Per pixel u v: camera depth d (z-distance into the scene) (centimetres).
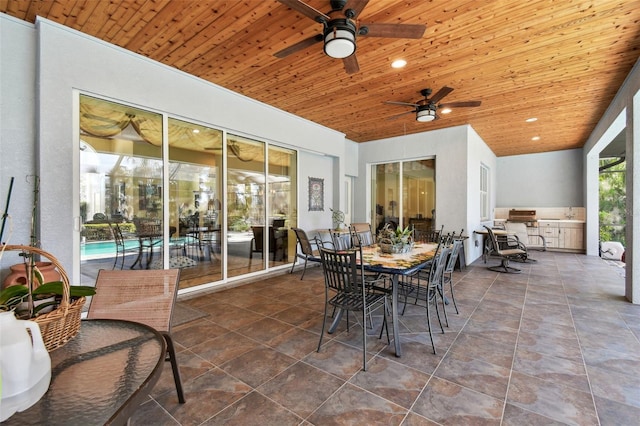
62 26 268
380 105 469
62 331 101
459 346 242
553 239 768
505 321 293
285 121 506
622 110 387
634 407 166
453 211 574
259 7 241
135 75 318
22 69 261
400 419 158
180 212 396
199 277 424
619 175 781
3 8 244
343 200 650
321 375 201
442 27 262
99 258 315
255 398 176
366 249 339
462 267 542
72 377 93
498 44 290
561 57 313
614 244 659
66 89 274
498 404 170
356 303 235
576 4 231
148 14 251
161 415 161
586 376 197
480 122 545
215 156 422
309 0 225
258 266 490
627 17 246
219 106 403
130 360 103
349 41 219
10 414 74
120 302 172
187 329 275
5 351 74
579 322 289
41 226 263
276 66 343
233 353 231
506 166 865
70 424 73
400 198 665
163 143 355
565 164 791
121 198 331
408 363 216
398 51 303
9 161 256
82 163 296
